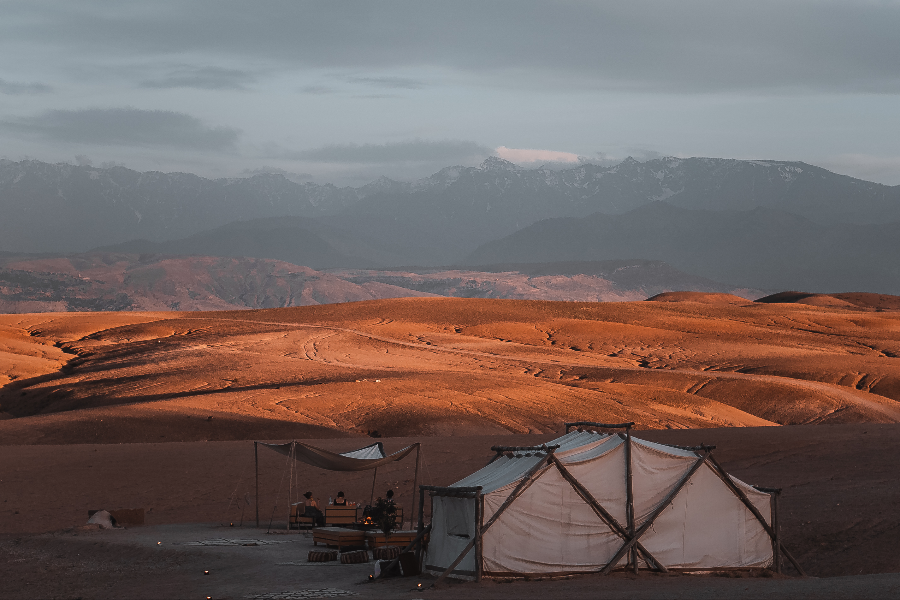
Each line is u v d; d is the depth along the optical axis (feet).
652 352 396.16
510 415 235.81
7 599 65.57
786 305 601.21
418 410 234.17
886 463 133.80
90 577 73.10
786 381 317.42
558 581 66.80
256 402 244.01
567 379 317.83
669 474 73.10
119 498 122.93
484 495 66.85
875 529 90.99
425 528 71.56
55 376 318.65
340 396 252.42
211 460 148.56
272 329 438.81
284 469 142.92
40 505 118.21
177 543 87.25
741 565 73.97
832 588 57.41
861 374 340.59
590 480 70.49
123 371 314.14
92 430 203.00
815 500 107.45
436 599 57.36
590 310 525.75
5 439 195.83
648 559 70.90
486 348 395.55
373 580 66.85
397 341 407.03
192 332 431.02
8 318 482.69
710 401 276.82
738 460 144.66
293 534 96.68
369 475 138.51
